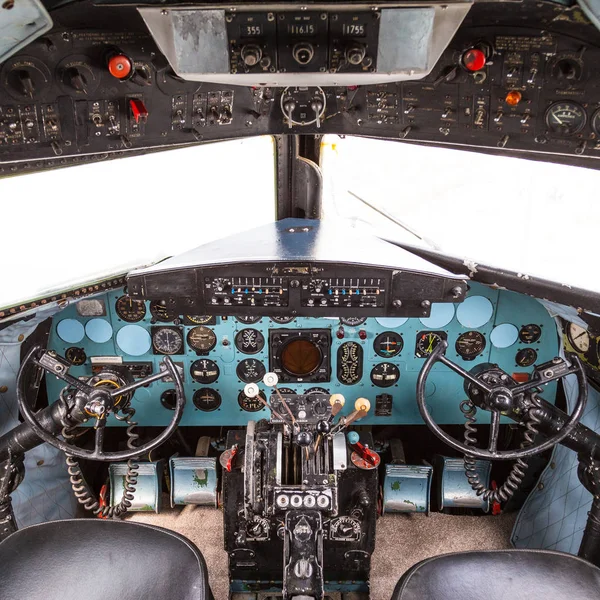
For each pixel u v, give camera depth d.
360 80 0.85
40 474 1.43
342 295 1.16
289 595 1.04
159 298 1.17
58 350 1.45
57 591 0.90
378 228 1.50
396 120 1.07
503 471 1.63
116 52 0.91
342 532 1.28
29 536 1.00
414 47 0.77
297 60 0.79
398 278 1.13
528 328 1.42
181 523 1.59
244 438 1.38
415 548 1.51
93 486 1.63
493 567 0.95
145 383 1.16
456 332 1.43
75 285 1.29
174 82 0.99
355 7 0.74
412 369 1.47
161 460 1.64
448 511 1.64
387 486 1.60
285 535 1.12
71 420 1.18
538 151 1.00
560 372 1.12
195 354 1.46
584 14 0.79
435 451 1.71
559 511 1.38
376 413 1.52
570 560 0.97
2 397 1.31
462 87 0.97
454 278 1.12
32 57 0.87
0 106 0.89
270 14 0.76
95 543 0.98
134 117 1.00
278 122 1.13
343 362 1.46
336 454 1.24
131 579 0.92
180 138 1.07
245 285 1.15
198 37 0.78
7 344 1.28
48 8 0.79
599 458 1.17
